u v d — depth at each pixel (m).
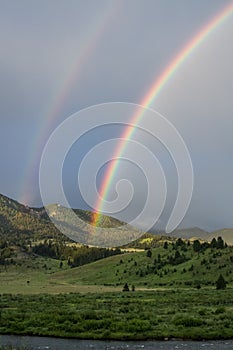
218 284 154.50
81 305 90.12
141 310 77.94
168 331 54.84
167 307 86.19
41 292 160.12
